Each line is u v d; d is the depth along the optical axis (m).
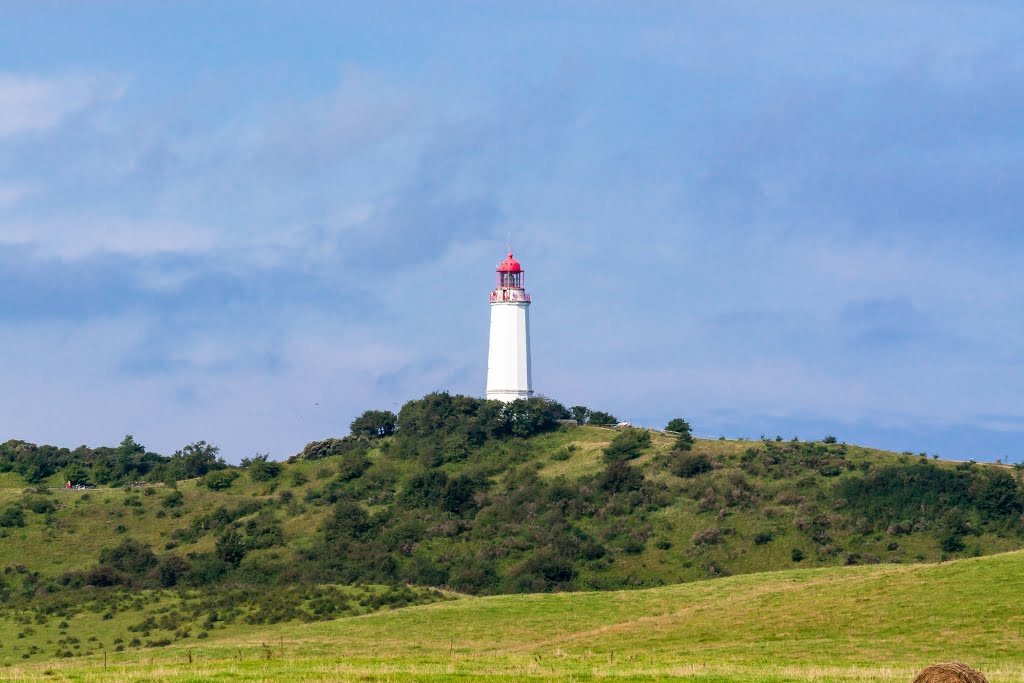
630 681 111.44
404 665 125.81
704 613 170.50
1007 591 155.75
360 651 165.62
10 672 120.94
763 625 158.62
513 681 110.31
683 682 111.31
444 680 110.62
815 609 162.25
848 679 113.56
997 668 126.62
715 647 148.88
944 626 147.12
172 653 170.12
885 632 148.25
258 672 116.94
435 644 169.38
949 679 93.00
